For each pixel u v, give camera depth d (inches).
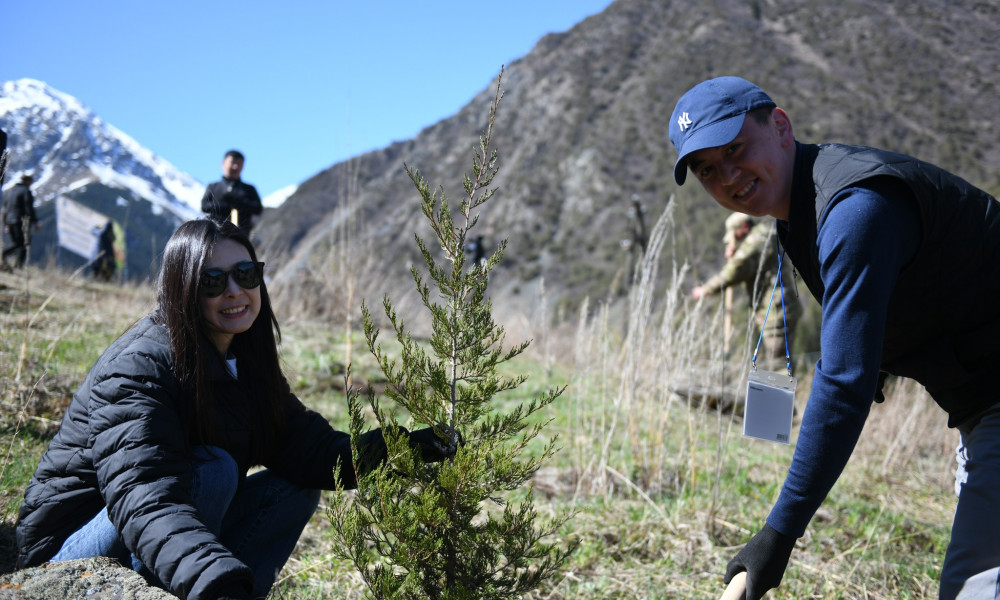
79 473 91.3
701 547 155.6
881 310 73.3
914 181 75.3
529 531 94.7
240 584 79.0
